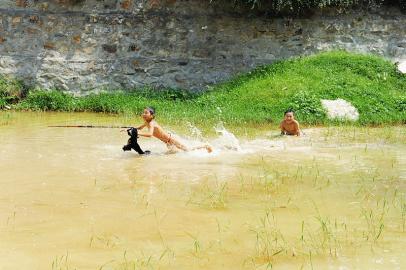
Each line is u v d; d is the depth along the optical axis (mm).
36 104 18578
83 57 19891
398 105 17484
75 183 8547
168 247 5902
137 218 6848
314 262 5496
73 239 6098
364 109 17062
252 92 18266
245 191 8227
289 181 8898
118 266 5379
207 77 20156
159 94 19547
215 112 16828
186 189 8289
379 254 5695
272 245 5961
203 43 20266
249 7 20312
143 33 20109
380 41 20609
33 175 9031
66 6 19906
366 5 20578
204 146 11547
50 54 19766
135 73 20062
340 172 9617
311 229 6480
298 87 18062
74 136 13195
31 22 19734
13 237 6117
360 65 19328
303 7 20203
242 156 11094
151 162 10312
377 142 12969
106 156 10812
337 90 17844
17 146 11719
